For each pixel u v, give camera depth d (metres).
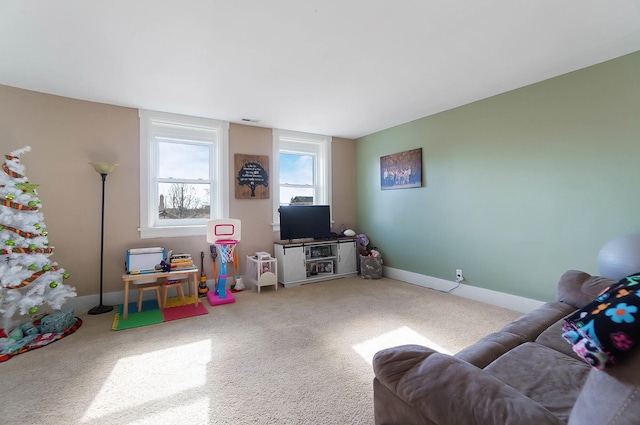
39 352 2.21
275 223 4.40
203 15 1.83
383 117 3.92
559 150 2.70
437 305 3.22
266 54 2.30
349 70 2.58
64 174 3.08
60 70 2.52
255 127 4.25
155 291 3.49
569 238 2.65
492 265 3.24
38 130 2.96
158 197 3.67
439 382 0.88
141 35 2.03
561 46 2.22
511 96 3.04
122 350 2.24
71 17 1.83
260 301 3.44
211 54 2.29
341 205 5.05
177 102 3.28
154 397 1.69
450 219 3.65
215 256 3.79
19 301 2.39
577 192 2.60
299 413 1.56
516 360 1.30
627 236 2.08
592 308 0.90
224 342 2.38
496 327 2.61
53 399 1.67
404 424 0.95
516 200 3.02
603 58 2.39
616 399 0.60
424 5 1.76
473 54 2.33
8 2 1.69
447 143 3.66
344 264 4.63
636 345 0.64
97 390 1.75
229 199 4.03
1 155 2.80
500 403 0.76
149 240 3.51
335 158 4.98
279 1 1.71
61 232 3.07
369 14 1.83
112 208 3.31
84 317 2.93
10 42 2.10
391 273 4.52
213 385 1.80
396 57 2.36
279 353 2.19
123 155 3.37
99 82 2.76
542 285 2.84
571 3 1.75
